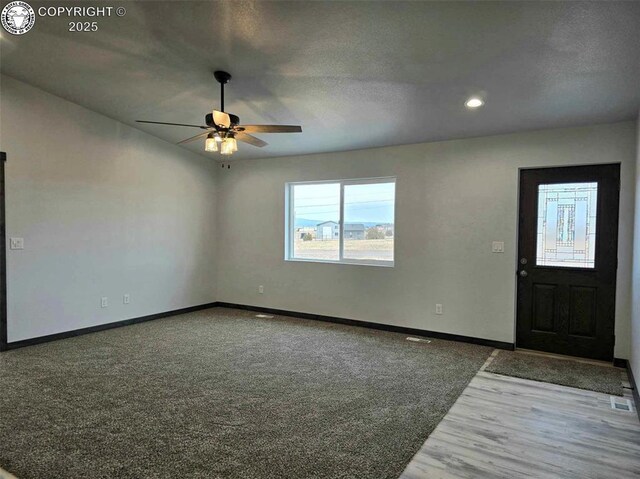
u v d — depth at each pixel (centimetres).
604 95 325
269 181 599
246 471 205
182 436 238
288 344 437
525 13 230
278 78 342
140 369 352
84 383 318
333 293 547
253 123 443
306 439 237
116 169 500
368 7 239
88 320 473
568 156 400
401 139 473
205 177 627
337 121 431
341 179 541
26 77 395
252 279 618
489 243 442
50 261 435
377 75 324
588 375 351
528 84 316
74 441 231
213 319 557
